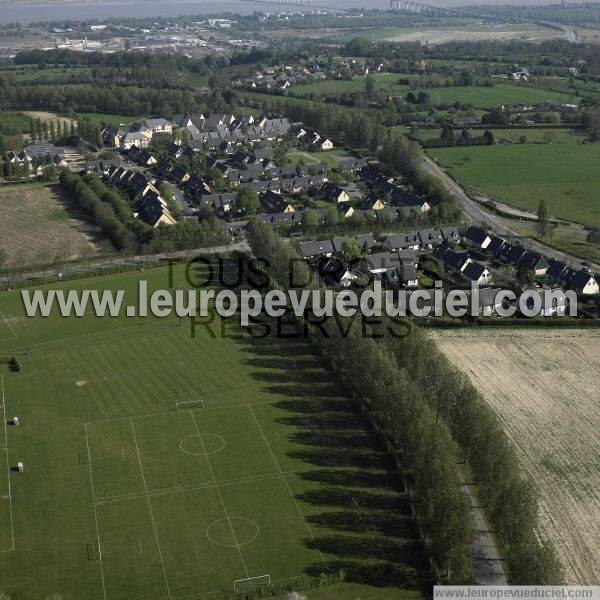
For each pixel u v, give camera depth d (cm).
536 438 16562
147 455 15750
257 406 17450
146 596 12231
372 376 16800
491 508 13788
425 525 13312
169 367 19162
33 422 16875
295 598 12025
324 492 14625
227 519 13925
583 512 14262
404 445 15038
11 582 12475
